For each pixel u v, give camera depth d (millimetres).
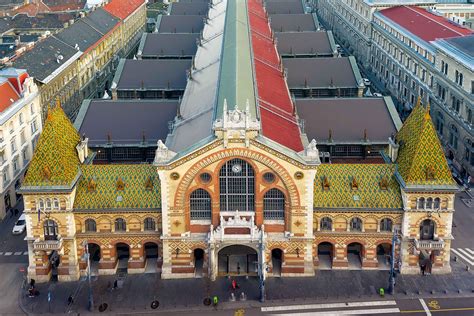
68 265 104688
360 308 97188
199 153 96812
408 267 104312
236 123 95062
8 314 97625
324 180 103875
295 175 98125
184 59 171625
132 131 130250
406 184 99875
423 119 101375
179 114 120812
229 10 182750
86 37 195250
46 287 103625
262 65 140125
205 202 101375
